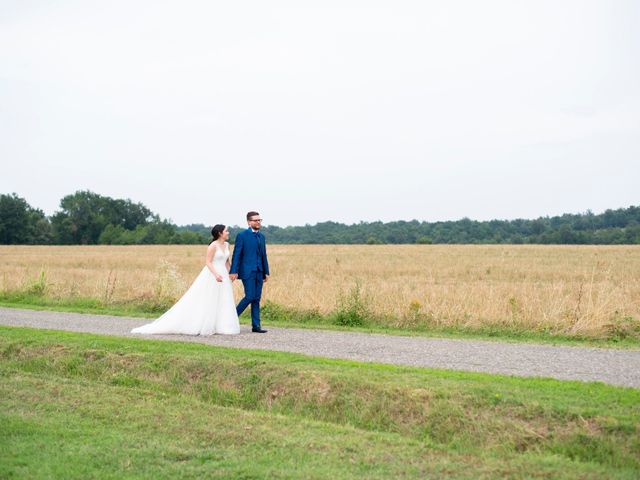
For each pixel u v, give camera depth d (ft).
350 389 26.05
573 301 49.49
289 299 53.98
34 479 18.17
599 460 20.07
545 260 174.81
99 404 25.88
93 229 479.00
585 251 236.02
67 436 21.94
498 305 48.39
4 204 449.06
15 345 36.35
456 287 67.41
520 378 26.68
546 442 21.09
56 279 80.28
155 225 465.88
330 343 38.04
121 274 82.99
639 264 152.15
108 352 33.99
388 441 21.39
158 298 58.75
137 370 31.86
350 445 20.85
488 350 35.55
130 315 53.11
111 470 18.88
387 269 138.00
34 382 29.40
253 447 20.81
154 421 23.56
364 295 54.39
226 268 43.04
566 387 24.85
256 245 43.01
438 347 36.63
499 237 525.34
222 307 42.42
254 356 31.71
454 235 545.85
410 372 27.86
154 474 18.60
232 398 28.17
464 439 22.08
